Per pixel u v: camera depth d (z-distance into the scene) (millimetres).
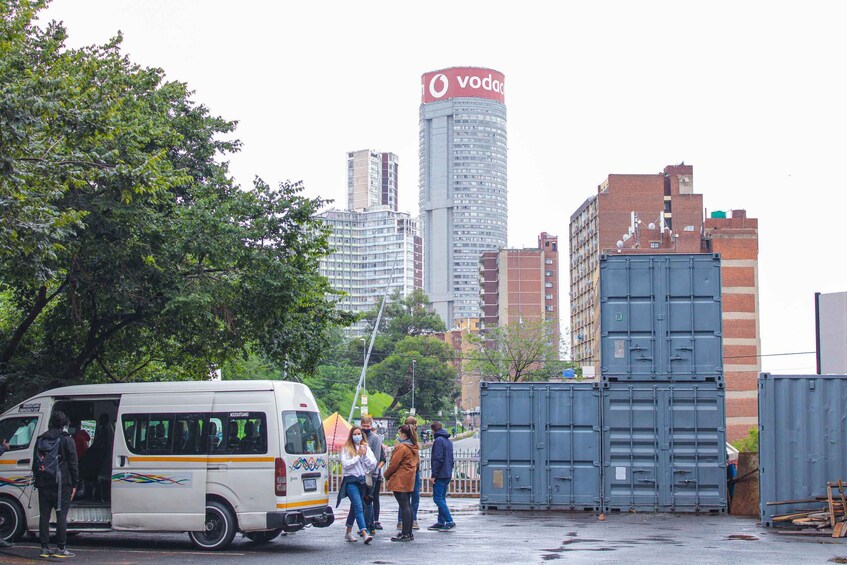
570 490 20891
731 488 21031
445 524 17953
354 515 16484
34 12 18219
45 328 23906
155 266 20438
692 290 20781
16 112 14844
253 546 15812
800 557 13742
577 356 139250
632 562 13195
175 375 29969
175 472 15477
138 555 14539
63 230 17234
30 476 16078
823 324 30125
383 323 147250
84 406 17406
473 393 176500
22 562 13500
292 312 24578
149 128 21266
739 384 93938
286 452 15297
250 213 22828
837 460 18438
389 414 113562
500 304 195500
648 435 20688
